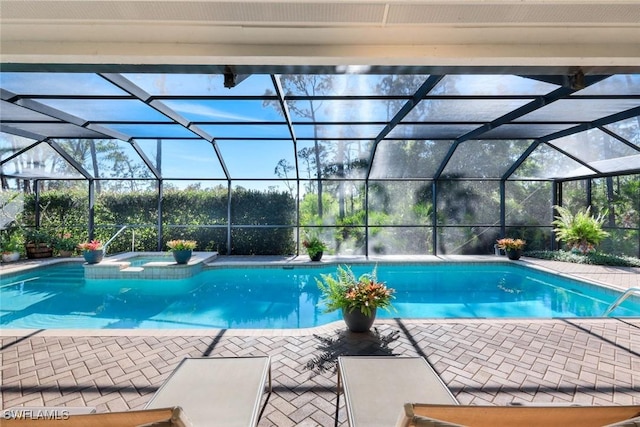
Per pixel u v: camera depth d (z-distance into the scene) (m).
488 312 5.70
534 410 1.13
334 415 2.21
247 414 1.63
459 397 2.41
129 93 4.57
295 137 7.46
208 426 1.54
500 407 1.13
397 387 1.85
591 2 1.80
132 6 1.85
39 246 9.02
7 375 2.70
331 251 9.62
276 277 8.06
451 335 3.55
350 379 1.92
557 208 8.93
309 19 1.97
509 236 9.60
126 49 2.23
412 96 4.91
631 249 7.81
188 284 7.41
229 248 9.64
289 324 5.18
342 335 3.56
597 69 2.62
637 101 4.93
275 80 4.27
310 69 2.60
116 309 5.80
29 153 8.00
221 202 9.94
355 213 9.63
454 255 9.45
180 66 2.54
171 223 9.82
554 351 3.15
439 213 9.62
